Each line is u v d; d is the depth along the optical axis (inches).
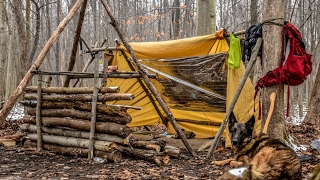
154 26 1357.0
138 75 290.7
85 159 264.8
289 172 156.5
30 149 298.7
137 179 199.9
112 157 253.8
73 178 202.5
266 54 258.4
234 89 311.1
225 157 279.4
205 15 427.8
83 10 306.7
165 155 265.3
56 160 263.0
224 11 1168.8
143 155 258.2
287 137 293.9
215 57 321.7
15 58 720.3
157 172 222.2
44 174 210.8
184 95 374.3
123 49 363.6
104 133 267.9
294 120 694.5
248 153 208.1
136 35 1036.5
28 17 652.7
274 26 254.7
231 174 135.0
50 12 1409.9
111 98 265.6
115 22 290.0
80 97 281.1
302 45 255.0
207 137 383.9
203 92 356.2
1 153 285.3
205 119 385.4
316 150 289.7
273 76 253.0
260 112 273.1
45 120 298.7
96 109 271.1
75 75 297.4
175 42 333.4
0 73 556.7
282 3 255.6
